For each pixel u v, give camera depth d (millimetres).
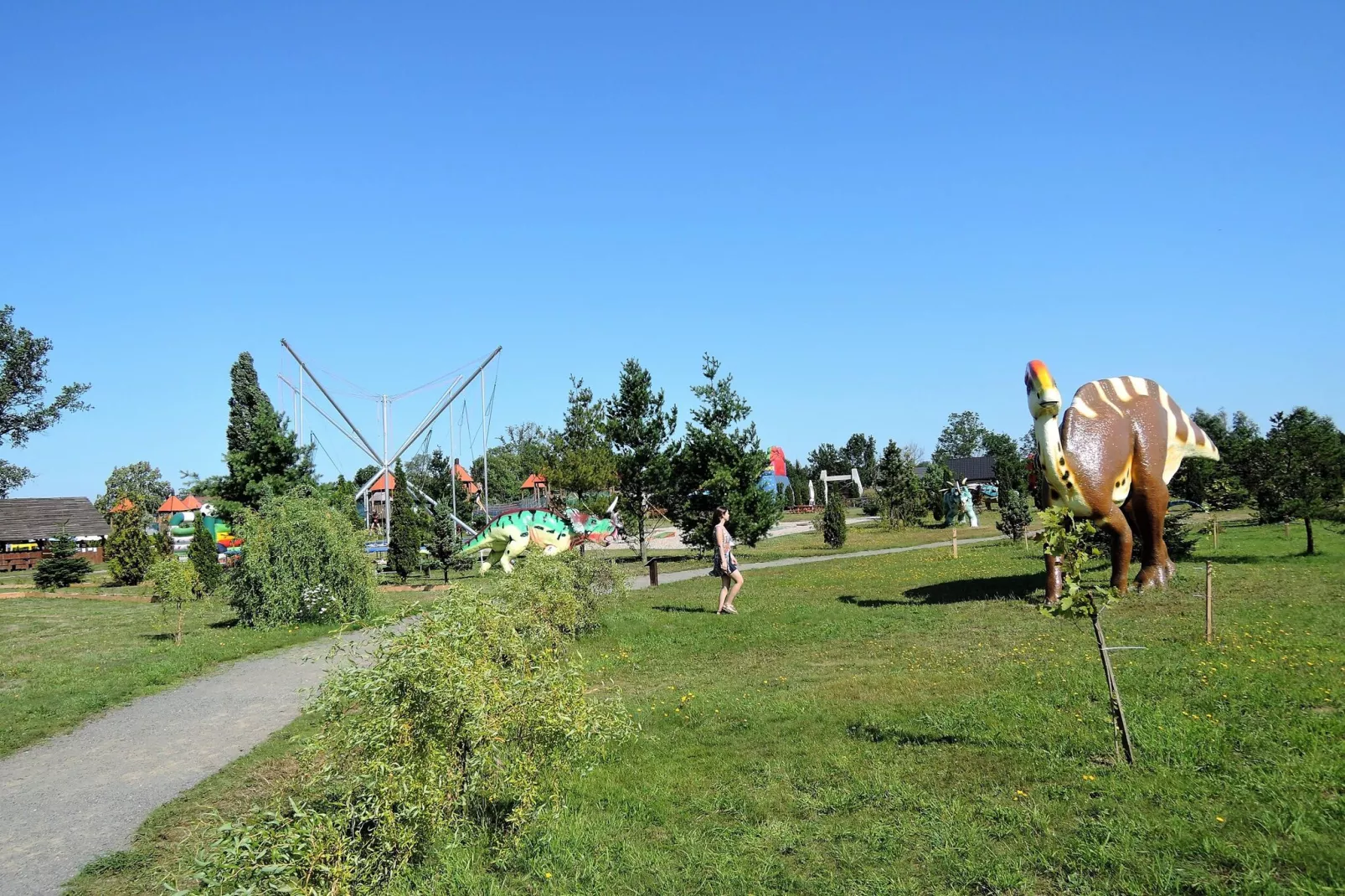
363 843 5309
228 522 27359
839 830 5527
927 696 8820
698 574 26562
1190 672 8906
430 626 5996
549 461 35312
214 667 14320
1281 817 5145
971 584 17781
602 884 5086
